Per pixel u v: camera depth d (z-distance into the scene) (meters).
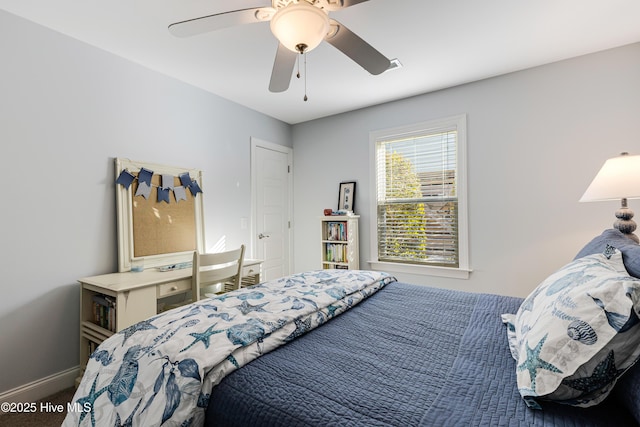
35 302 1.92
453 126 2.97
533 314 0.97
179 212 2.71
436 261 3.10
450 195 3.03
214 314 1.22
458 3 1.78
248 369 0.93
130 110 2.40
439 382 0.85
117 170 2.30
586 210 2.41
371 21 1.94
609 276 0.82
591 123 2.39
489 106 2.78
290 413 0.74
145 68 2.51
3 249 1.80
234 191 3.30
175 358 0.91
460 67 2.57
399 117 3.27
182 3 1.75
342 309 1.44
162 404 0.84
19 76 1.85
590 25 2.01
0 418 1.71
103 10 1.81
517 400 0.76
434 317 1.37
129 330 1.14
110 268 2.27
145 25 1.96
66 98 2.05
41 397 1.92
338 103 3.37
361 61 1.70
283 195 3.97
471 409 0.73
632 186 1.58
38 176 1.93
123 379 0.95
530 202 2.62
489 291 2.80
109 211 2.27
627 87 2.27
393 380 0.86
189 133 2.84
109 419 0.90
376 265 3.45
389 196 3.40
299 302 1.36
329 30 1.48
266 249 3.70
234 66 2.51
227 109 3.23
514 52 2.35
